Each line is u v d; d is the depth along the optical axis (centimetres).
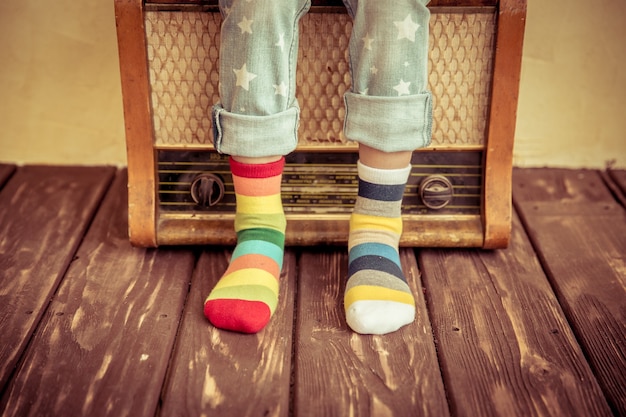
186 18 106
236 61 94
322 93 111
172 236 116
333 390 87
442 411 84
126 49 107
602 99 144
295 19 96
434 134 113
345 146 114
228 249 119
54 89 143
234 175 104
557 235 124
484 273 113
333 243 116
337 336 97
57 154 149
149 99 111
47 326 98
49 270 112
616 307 104
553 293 108
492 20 106
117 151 149
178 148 114
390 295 98
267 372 90
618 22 137
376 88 95
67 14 136
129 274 111
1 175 142
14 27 137
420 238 116
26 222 126
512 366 92
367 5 93
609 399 86
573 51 140
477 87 110
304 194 117
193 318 100
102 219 128
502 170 114
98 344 95
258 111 95
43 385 87
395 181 102
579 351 95
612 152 149
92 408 84
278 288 104
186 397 85
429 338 97
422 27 93
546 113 146
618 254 117
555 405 85
